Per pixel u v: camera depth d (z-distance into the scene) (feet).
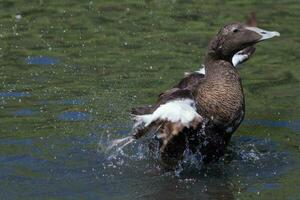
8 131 42.16
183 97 38.70
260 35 39.68
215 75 39.47
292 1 69.15
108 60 53.93
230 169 38.70
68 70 51.78
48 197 35.27
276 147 41.24
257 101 47.57
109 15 64.85
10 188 36.06
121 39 58.65
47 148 40.32
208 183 37.11
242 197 35.32
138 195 35.73
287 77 51.67
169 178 37.68
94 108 45.52
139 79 50.42
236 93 39.22
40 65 52.70
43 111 44.93
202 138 38.47
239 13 65.26
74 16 64.18
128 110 44.93
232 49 39.78
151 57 54.65
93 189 36.27
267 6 67.56
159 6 67.72
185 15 64.90
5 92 47.65
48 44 57.00
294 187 36.27
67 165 38.70
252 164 39.24
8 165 38.32
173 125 37.58
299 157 39.99
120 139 39.52
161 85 49.26
